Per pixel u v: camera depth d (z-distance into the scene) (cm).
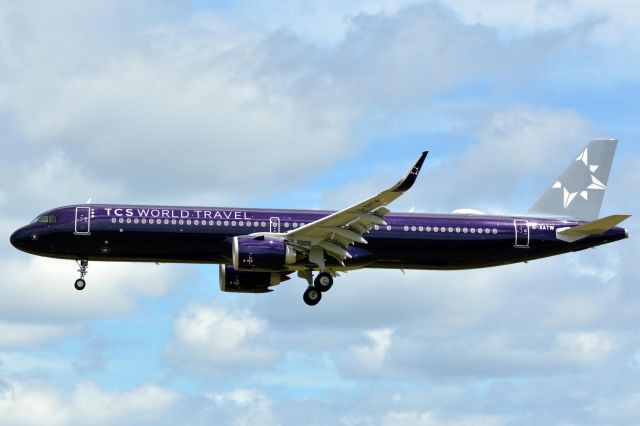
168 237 9281
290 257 9181
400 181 8294
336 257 9425
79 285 9469
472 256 9750
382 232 9550
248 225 9381
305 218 9494
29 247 9294
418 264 9725
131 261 9475
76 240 9250
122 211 9331
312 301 9606
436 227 9662
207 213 9381
